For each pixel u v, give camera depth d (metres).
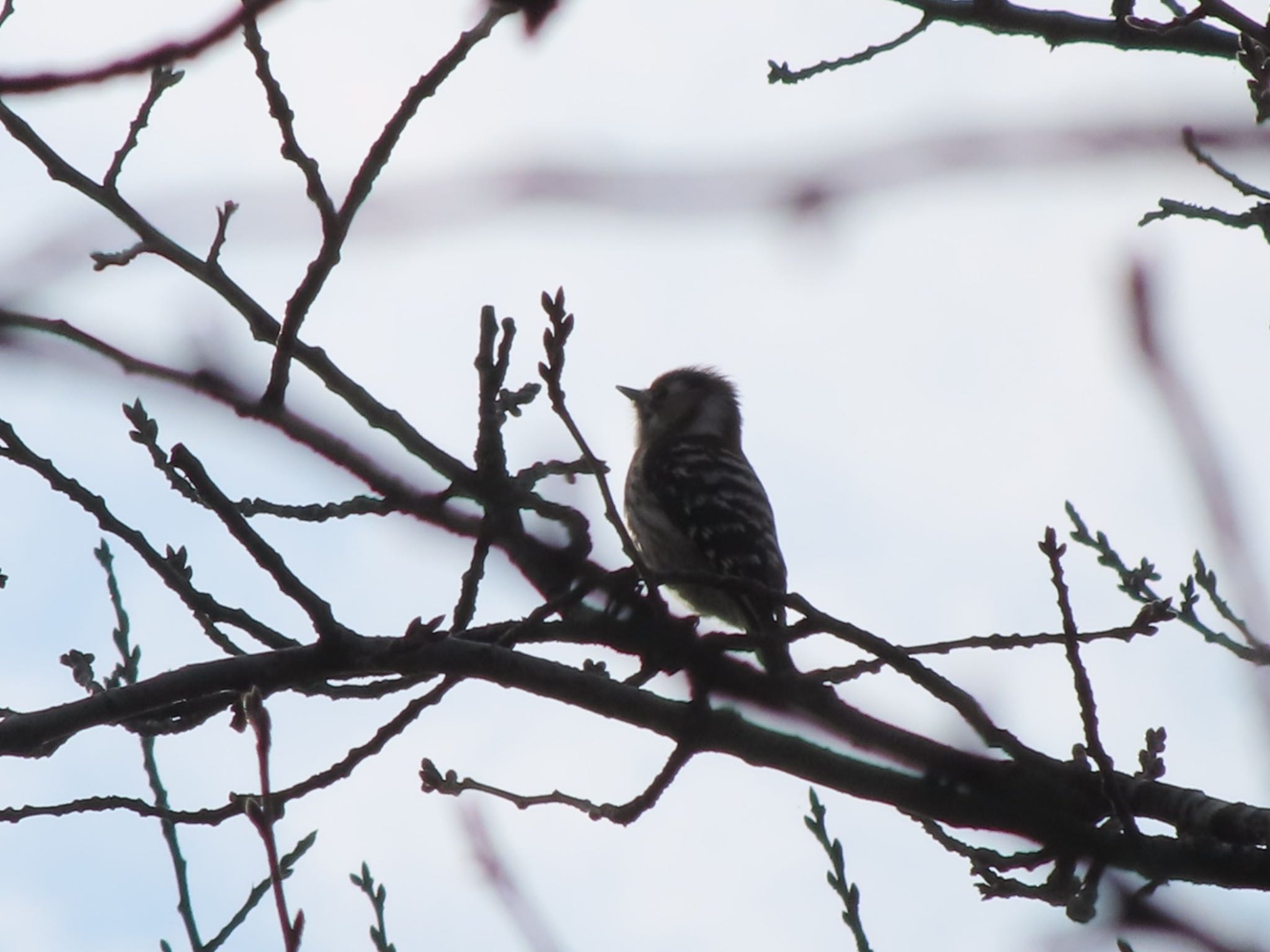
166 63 3.68
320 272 7.67
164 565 9.41
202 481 8.23
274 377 7.93
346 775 9.24
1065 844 8.28
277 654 8.85
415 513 8.15
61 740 8.93
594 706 8.90
